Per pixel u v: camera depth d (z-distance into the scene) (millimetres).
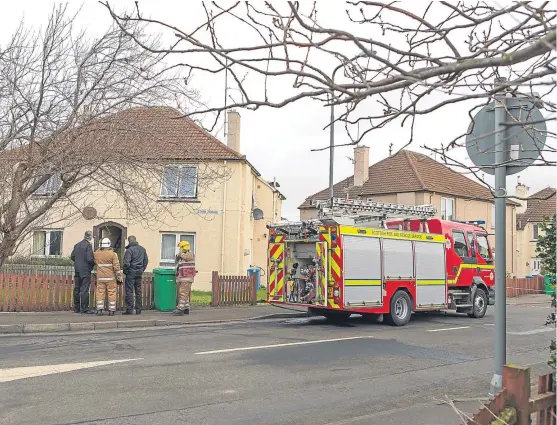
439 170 34906
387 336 12625
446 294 16484
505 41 3154
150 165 14109
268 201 30781
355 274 14094
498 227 6301
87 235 14922
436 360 10031
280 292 15023
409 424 5914
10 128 13188
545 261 6961
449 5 3053
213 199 24281
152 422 6062
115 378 7828
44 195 14914
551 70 2568
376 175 35031
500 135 4043
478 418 3369
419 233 15859
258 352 10039
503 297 6355
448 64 2705
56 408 6422
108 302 14570
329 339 11867
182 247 15438
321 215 15297
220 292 18250
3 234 13992
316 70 2857
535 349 11508
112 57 13125
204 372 8375
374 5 3084
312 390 7664
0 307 14273
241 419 6309
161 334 12039
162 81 13602
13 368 8250
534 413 3791
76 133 12945
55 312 14664
